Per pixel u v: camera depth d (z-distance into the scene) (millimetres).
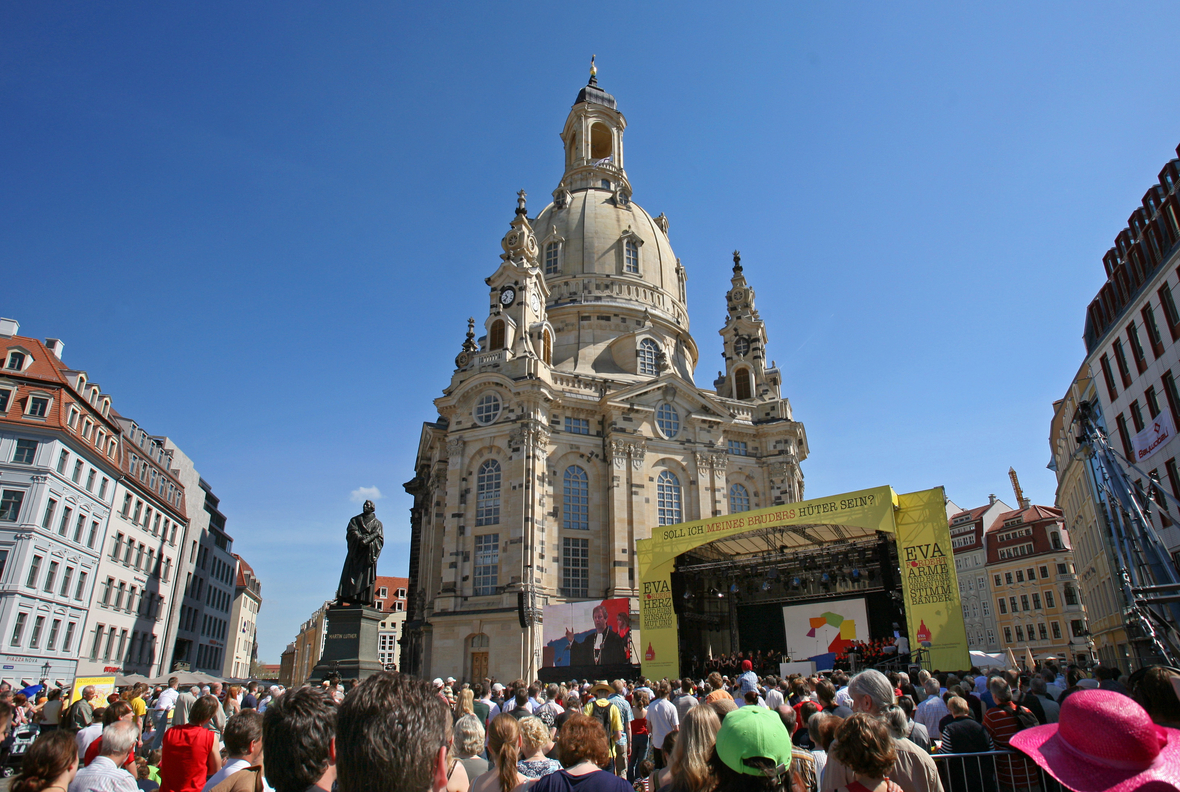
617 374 77688
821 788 8758
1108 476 41781
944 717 15242
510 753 9594
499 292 75312
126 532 73938
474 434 67312
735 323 85562
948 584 41344
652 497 69500
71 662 63406
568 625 54625
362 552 38094
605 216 89438
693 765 7609
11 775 22797
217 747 12328
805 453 82062
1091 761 6129
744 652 58688
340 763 5223
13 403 59781
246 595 137125
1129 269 45656
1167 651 30203
